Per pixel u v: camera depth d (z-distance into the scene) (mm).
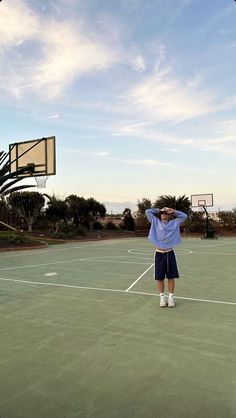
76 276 8516
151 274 8781
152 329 4277
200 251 15766
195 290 6711
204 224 35250
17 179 18312
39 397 2682
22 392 2762
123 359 3373
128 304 5574
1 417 2418
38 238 24484
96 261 11797
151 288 6910
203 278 8148
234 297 6078
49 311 5176
